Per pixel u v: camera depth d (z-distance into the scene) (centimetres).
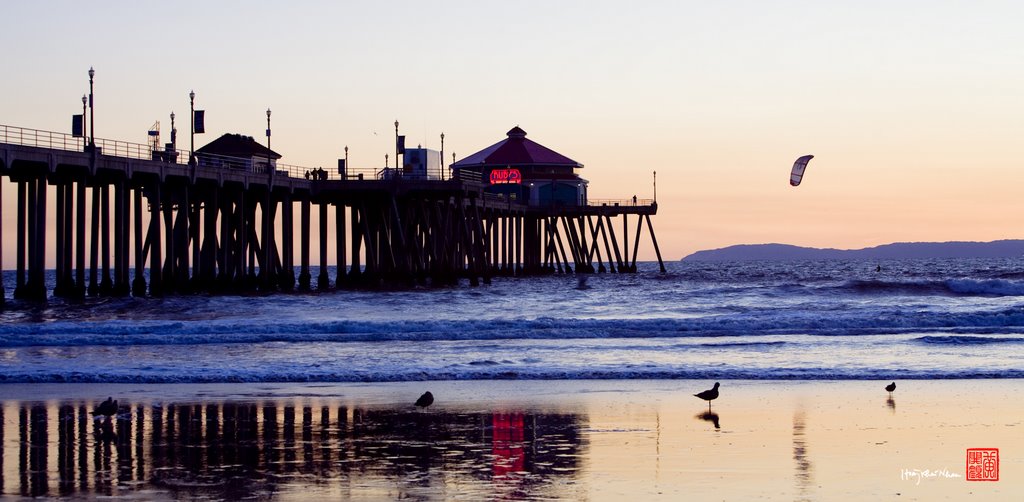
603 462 2627
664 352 4906
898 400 3541
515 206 15225
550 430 3034
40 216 7494
